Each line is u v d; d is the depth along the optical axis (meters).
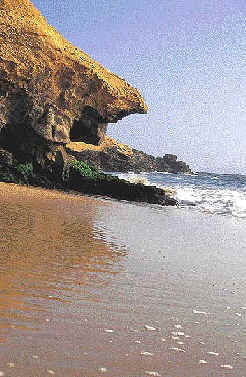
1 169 30.81
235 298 7.56
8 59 31.72
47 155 32.91
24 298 6.18
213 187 62.03
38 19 37.06
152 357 4.77
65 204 21.95
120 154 100.81
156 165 139.50
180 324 5.95
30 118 32.12
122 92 38.03
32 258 8.77
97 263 9.16
